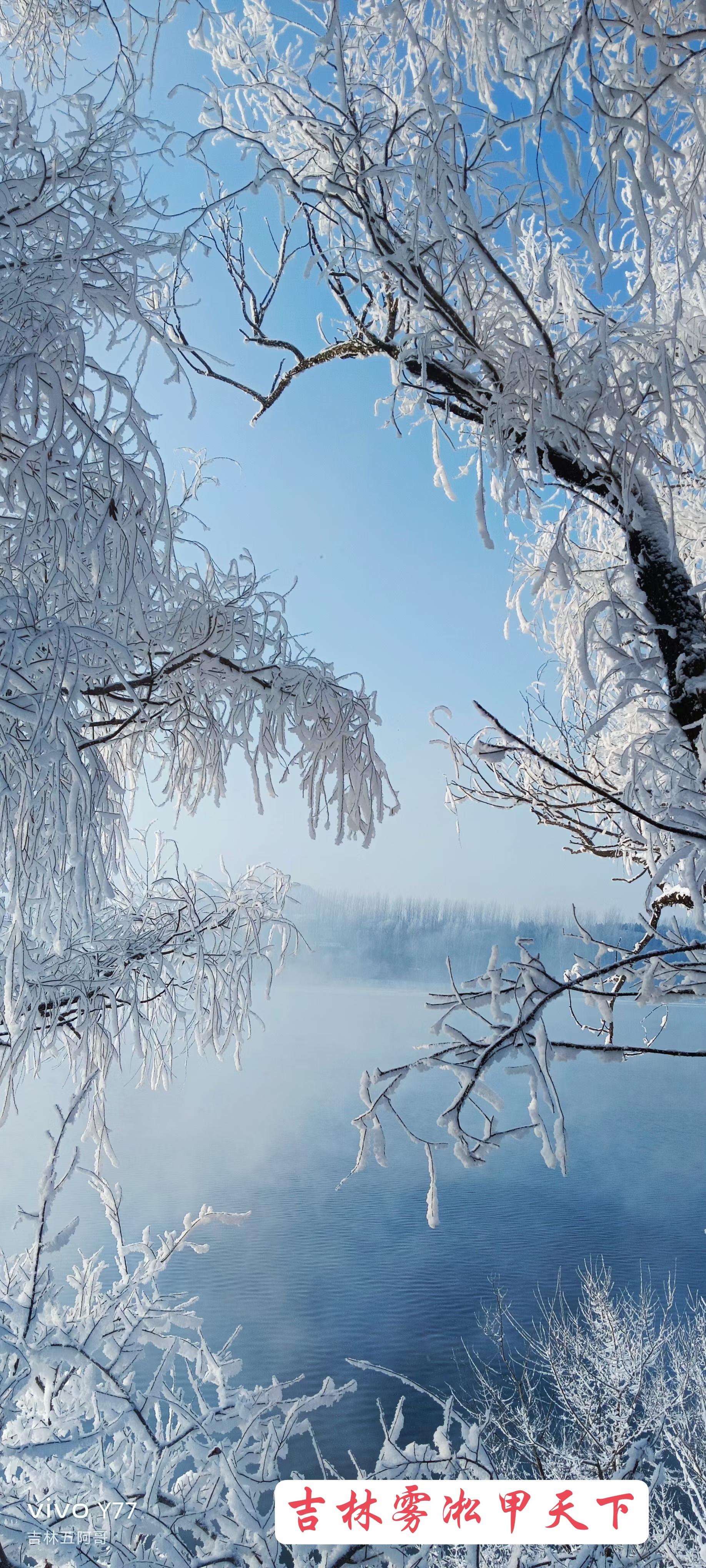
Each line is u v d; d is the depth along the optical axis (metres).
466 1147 1.91
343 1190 23.88
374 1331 14.28
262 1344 13.91
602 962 2.35
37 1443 2.20
